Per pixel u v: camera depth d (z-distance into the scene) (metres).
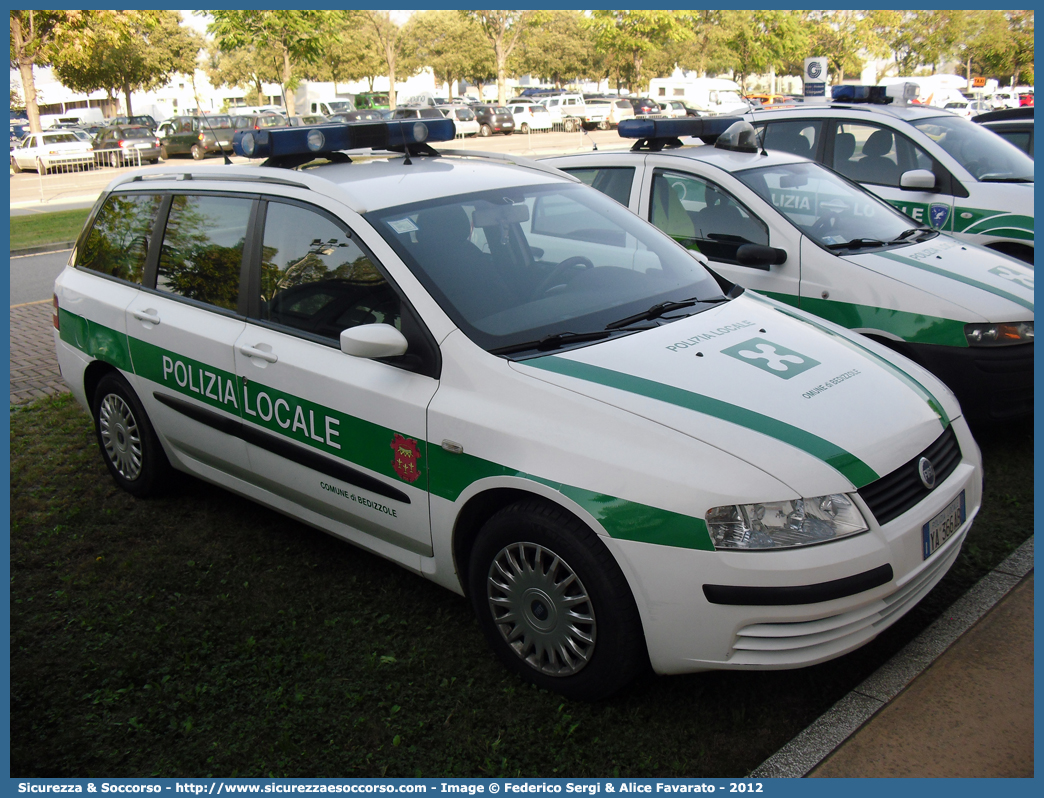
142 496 4.65
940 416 3.07
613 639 2.72
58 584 3.87
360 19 56.97
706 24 54.16
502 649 3.09
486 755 2.75
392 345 3.00
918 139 6.97
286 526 4.32
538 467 2.76
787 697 2.94
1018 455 4.72
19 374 7.10
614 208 4.10
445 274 3.26
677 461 2.61
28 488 4.88
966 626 3.19
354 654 3.27
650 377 2.89
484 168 4.02
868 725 2.73
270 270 3.71
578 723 2.81
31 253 13.65
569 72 65.50
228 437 3.93
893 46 50.22
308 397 3.45
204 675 3.20
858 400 2.93
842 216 5.32
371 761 2.75
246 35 33.03
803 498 2.55
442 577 3.24
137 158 30.73
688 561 2.55
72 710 3.06
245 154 3.92
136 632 3.49
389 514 3.29
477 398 2.96
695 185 5.50
